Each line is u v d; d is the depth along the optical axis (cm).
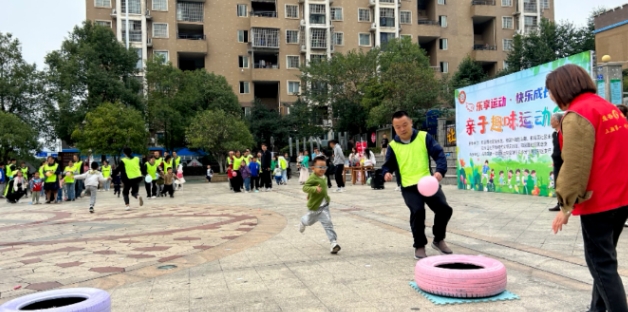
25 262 627
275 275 498
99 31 3362
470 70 3969
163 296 438
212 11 4700
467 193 1359
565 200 295
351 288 437
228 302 411
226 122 3269
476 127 1428
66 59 3306
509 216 873
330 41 4825
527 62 3775
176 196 1819
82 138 3055
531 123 1199
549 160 1143
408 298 400
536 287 422
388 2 4947
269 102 5078
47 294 352
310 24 4759
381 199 1296
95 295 343
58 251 700
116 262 601
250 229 838
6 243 804
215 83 4012
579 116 292
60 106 3125
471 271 391
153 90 3616
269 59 4994
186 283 482
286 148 3988
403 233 728
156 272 538
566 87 310
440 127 1964
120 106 3106
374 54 3841
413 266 514
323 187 594
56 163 1783
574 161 288
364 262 540
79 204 1642
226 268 541
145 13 4375
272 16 4816
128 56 3481
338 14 4922
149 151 3562
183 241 741
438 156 538
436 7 5131
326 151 3269
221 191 2025
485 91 1377
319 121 4184
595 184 293
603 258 297
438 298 394
